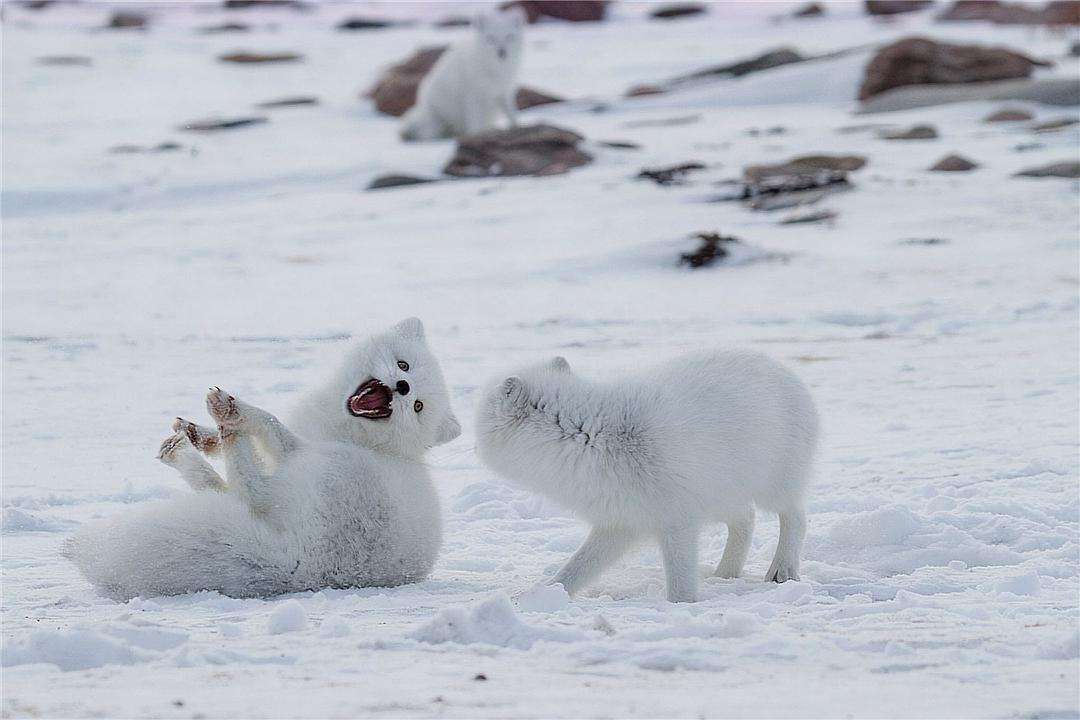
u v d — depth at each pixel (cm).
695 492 693
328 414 760
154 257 2477
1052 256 2275
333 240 2641
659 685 437
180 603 669
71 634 483
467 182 3344
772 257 2361
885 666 473
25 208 3152
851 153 3456
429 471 784
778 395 747
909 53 4534
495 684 436
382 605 655
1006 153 3353
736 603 663
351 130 4303
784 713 399
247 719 388
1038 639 530
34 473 1091
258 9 9162
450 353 1650
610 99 4869
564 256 2411
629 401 698
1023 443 1145
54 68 5778
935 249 2386
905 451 1133
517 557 847
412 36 7769
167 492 1016
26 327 1836
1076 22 6600
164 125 4441
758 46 6619
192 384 1481
